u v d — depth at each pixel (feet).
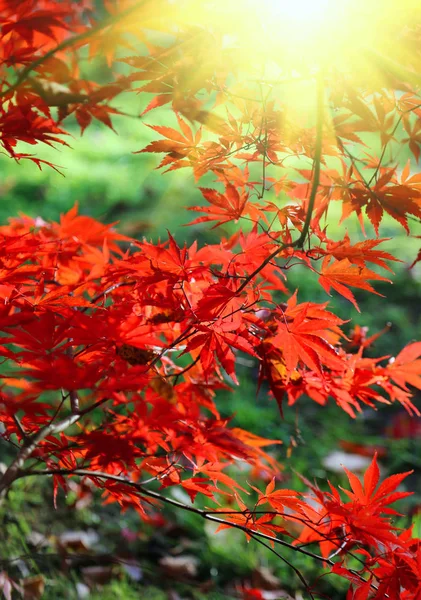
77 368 4.44
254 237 4.95
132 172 16.51
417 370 5.11
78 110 4.77
